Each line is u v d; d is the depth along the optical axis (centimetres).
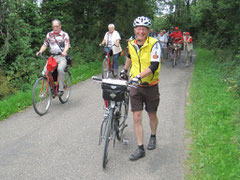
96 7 1492
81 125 483
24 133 448
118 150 388
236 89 640
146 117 521
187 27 3506
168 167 337
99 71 1054
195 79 873
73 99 655
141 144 361
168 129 459
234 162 336
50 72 552
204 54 1878
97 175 323
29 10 998
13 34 843
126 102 401
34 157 367
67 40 577
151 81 345
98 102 626
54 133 448
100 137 354
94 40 1445
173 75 1004
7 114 536
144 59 334
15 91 759
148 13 1845
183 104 602
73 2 1339
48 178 318
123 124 404
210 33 1516
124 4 1603
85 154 376
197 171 320
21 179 316
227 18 1129
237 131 425
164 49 1381
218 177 301
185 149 383
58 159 362
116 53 882
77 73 960
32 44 1017
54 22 560
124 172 329
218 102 581
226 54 1205
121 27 1565
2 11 804
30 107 589
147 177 317
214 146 381
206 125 459
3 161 357
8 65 868
